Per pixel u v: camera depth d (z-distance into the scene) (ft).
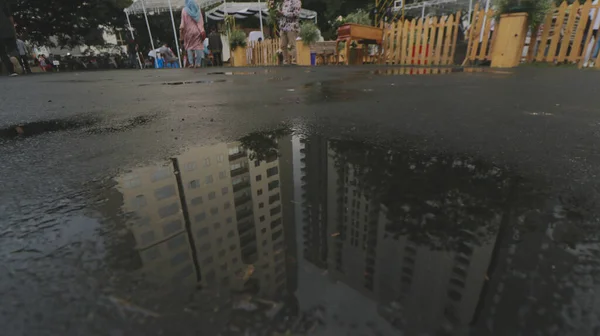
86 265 1.72
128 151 4.05
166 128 5.42
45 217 2.30
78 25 79.41
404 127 5.15
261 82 14.35
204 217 2.20
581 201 2.46
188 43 34.65
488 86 10.52
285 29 33.14
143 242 1.91
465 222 2.13
